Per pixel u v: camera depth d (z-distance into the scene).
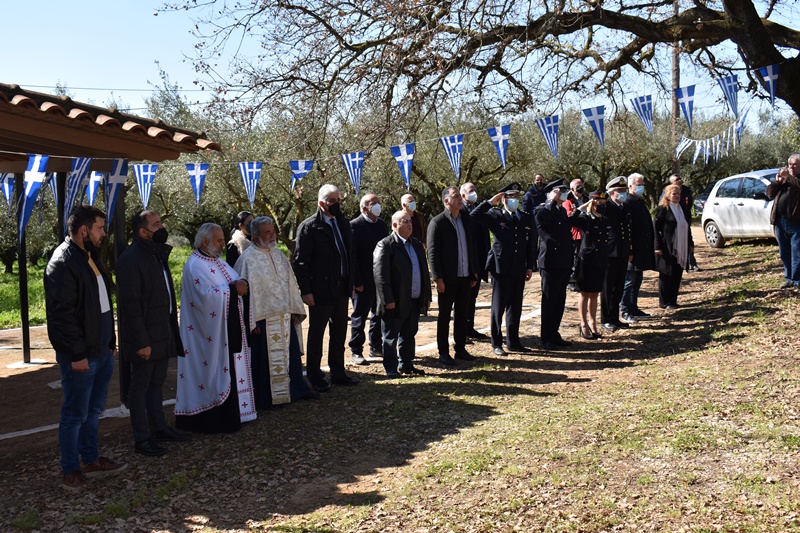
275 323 6.66
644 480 4.43
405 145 8.09
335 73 11.11
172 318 5.79
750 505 4.00
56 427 6.54
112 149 6.14
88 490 4.92
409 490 4.61
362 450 5.52
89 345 4.80
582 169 32.84
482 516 4.15
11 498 4.83
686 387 6.32
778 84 9.49
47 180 7.65
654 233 10.62
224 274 6.21
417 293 7.78
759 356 7.04
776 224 10.16
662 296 10.63
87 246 4.90
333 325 7.39
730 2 9.42
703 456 4.75
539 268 8.89
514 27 10.14
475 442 5.41
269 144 17.95
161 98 19.77
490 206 8.50
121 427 6.37
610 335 9.31
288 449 5.60
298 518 4.36
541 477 4.61
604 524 3.93
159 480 5.07
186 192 20.19
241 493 4.80
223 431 6.03
